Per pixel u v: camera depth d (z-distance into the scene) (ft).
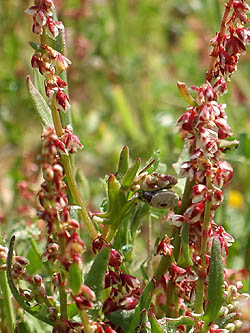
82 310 0.84
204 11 2.22
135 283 0.93
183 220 0.92
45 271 1.11
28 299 0.92
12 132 1.93
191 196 0.94
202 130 0.88
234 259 1.26
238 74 1.97
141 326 0.93
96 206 1.44
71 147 0.91
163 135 1.66
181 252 0.98
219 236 0.93
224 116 0.91
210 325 0.91
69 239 0.83
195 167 0.90
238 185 1.53
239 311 0.99
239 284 1.02
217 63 0.92
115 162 1.74
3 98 2.00
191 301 0.96
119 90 1.94
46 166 0.83
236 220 1.32
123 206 0.94
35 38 2.06
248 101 1.92
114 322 0.93
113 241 1.05
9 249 0.89
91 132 2.01
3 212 1.39
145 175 0.94
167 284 0.99
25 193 1.34
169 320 0.93
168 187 0.97
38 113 0.92
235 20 0.91
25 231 1.16
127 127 1.89
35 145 1.92
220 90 0.91
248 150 1.32
